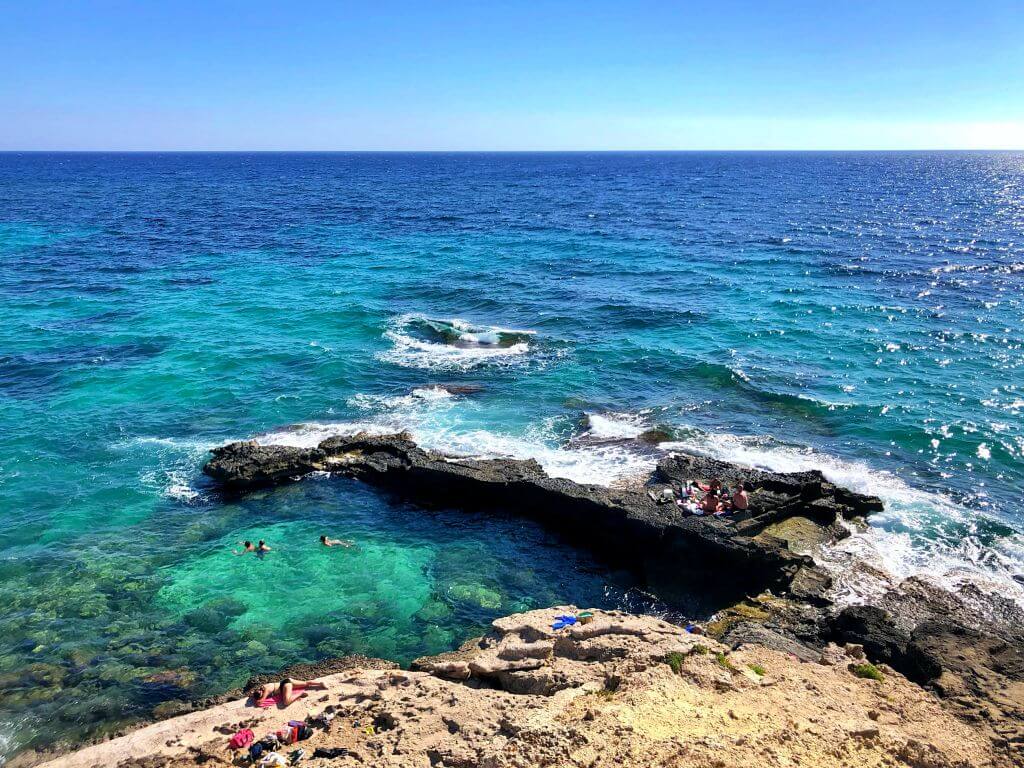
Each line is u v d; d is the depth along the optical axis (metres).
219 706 14.38
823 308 45.03
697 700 12.63
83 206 105.88
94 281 52.44
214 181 178.62
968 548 20.38
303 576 19.61
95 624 17.34
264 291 49.66
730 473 23.22
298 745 12.50
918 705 13.40
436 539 21.70
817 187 158.88
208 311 44.28
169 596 18.52
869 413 29.30
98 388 31.81
